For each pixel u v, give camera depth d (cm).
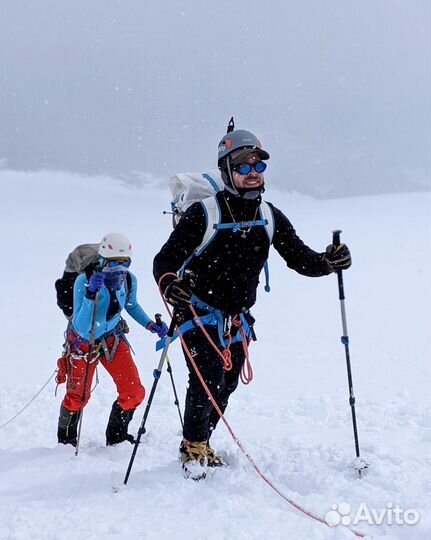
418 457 417
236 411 607
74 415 502
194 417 416
